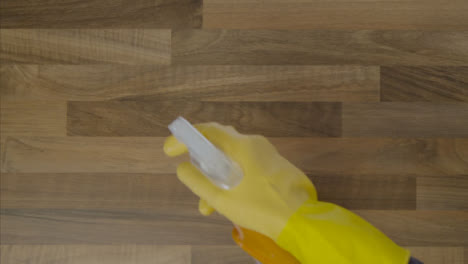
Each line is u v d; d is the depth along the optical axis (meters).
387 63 0.76
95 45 0.76
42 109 0.76
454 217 0.76
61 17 0.76
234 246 0.77
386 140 0.76
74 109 0.76
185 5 0.76
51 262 0.76
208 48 0.76
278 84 0.76
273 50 0.76
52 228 0.76
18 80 0.76
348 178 0.76
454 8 0.76
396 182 0.76
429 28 0.76
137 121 0.76
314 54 0.76
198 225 0.77
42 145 0.76
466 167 0.76
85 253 0.77
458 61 0.76
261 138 0.50
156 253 0.77
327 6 0.76
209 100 0.76
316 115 0.76
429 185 0.76
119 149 0.76
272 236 0.45
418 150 0.76
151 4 0.76
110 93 0.76
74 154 0.76
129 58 0.76
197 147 0.41
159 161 0.76
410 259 0.44
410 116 0.76
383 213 0.76
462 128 0.76
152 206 0.76
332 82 0.76
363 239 0.42
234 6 0.76
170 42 0.76
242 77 0.76
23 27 0.76
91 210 0.76
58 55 0.76
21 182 0.76
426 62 0.76
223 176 0.43
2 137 0.76
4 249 0.76
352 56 0.76
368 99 0.76
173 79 0.76
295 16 0.76
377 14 0.76
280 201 0.45
